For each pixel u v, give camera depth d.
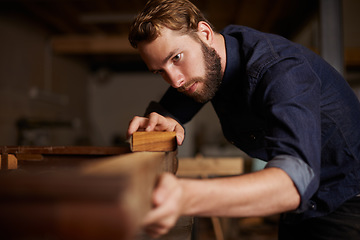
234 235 3.52
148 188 0.41
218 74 1.04
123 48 6.45
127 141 1.00
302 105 0.72
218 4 5.37
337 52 3.70
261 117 0.97
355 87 5.78
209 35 1.03
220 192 0.51
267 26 6.38
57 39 6.53
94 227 0.29
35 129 4.80
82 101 8.54
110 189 0.29
